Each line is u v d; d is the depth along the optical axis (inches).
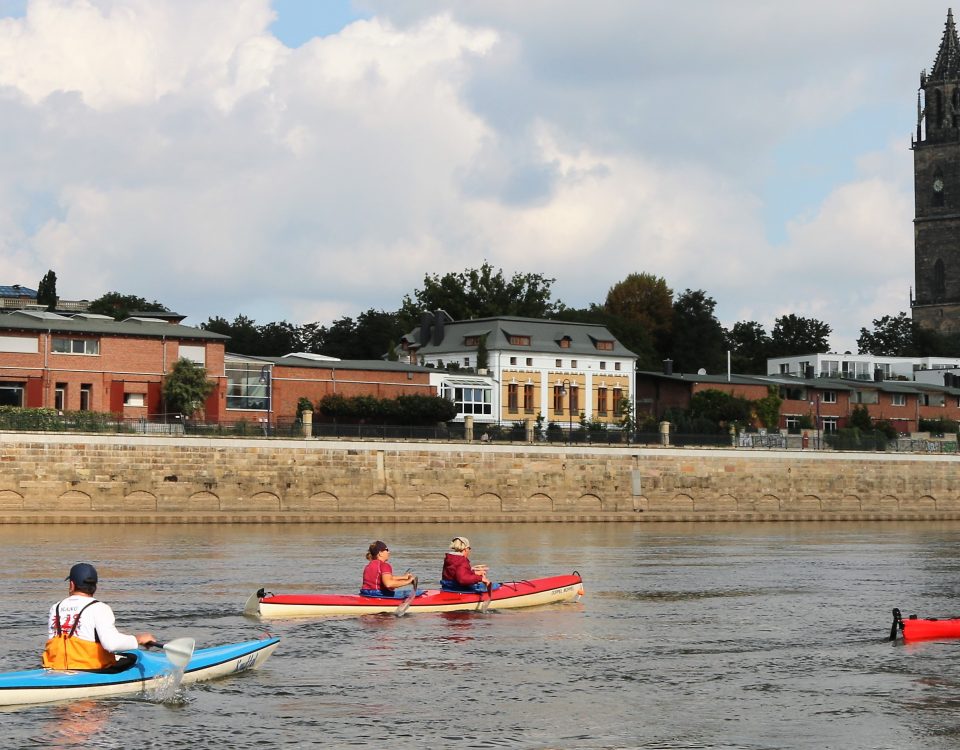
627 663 1272.1
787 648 1368.1
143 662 1063.0
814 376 6446.9
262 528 3267.7
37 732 965.2
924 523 4311.0
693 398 5255.9
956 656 1326.3
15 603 1633.9
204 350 3998.5
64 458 3272.6
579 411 5137.8
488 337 5034.5
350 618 1514.5
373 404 4311.0
